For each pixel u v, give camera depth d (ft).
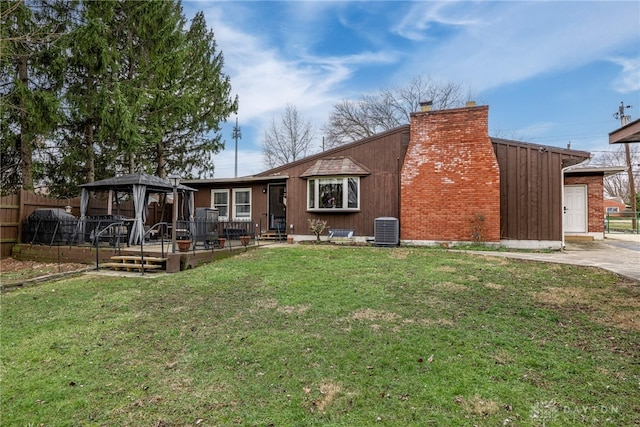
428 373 10.34
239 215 49.24
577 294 17.46
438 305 16.12
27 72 40.88
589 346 11.81
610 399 8.85
